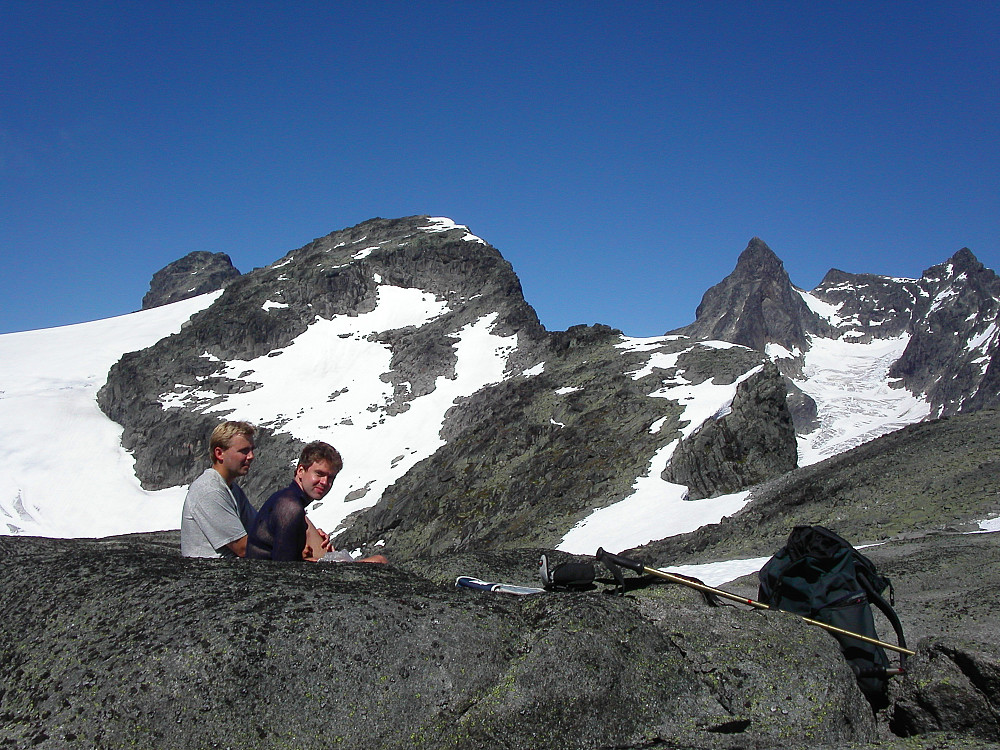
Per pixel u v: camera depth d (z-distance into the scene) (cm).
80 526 9544
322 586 561
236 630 512
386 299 13875
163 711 481
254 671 495
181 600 541
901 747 535
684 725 539
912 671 621
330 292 13875
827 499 3434
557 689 519
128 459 10994
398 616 538
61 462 10650
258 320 13125
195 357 12625
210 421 10888
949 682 583
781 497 3959
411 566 814
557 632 543
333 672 502
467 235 15088
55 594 566
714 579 2525
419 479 7881
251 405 11388
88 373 13488
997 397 18162
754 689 564
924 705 589
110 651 510
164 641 509
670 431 6425
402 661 514
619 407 7362
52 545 693
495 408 9131
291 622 520
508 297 12781
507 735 503
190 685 488
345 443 10219
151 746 471
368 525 7619
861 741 570
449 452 8088
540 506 6075
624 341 9738
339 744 482
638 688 544
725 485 5119
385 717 493
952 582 1506
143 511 9888
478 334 12075
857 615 700
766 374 5409
